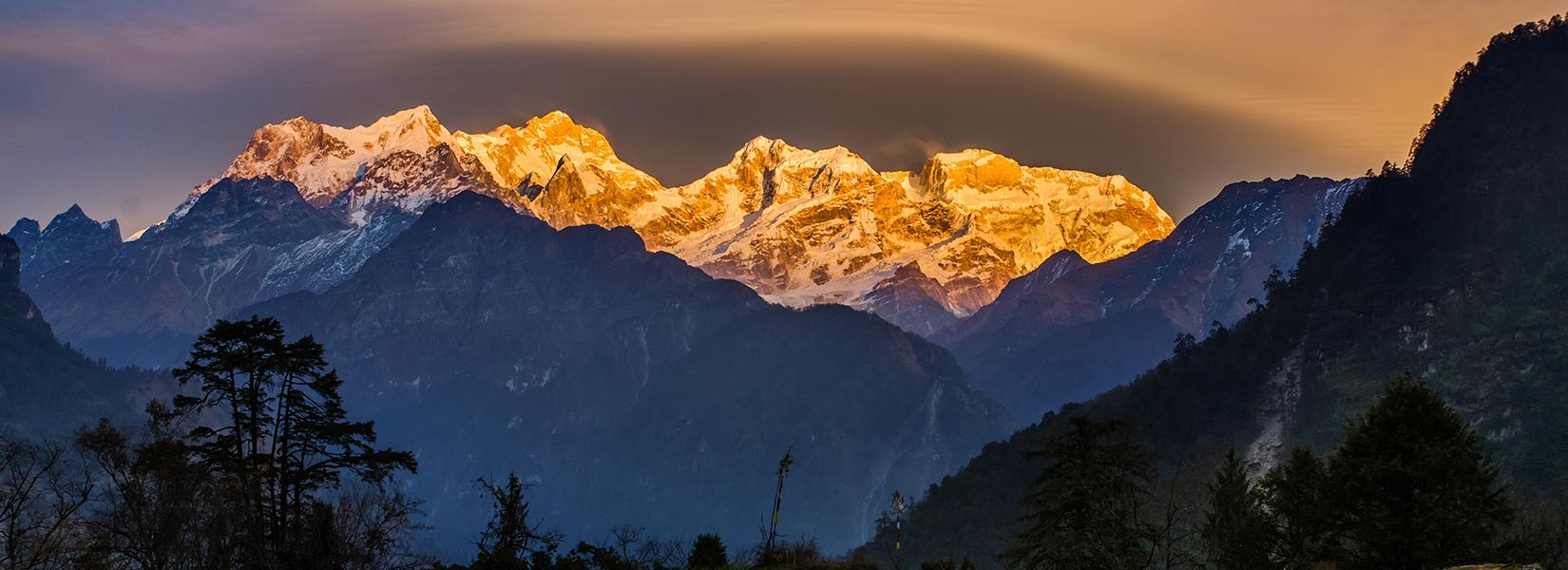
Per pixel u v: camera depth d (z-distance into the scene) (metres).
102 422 88.06
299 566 85.88
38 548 83.69
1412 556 99.94
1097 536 86.50
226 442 90.19
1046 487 90.31
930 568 118.00
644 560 112.75
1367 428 107.75
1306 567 103.62
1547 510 135.62
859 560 125.75
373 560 88.75
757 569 112.00
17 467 89.19
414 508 94.25
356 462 92.62
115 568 84.12
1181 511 120.31
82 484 92.19
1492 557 99.81
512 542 93.69
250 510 86.56
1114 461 89.62
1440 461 101.56
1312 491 109.81
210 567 84.06
